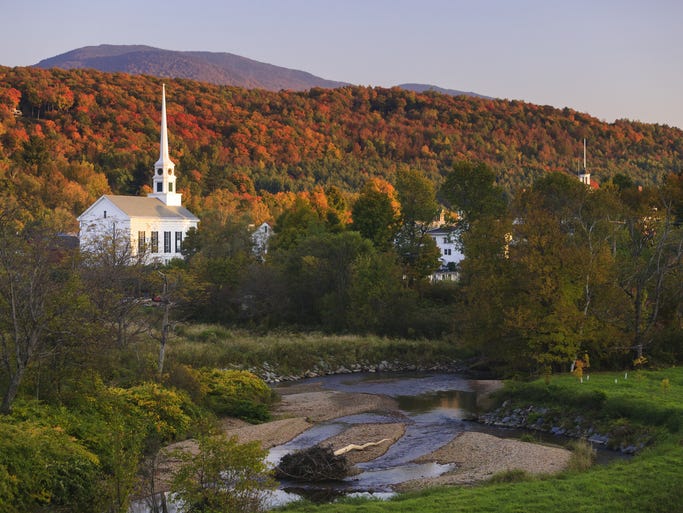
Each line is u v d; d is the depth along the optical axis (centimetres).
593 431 4028
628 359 5678
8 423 2966
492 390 5756
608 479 2772
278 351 6894
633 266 5894
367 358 7256
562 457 3509
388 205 10750
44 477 2661
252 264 9306
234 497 2247
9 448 2661
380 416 4744
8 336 3378
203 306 8844
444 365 7225
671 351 5728
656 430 3719
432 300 9238
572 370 5338
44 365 3456
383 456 3728
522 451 3638
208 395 4759
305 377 6600
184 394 4369
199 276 8638
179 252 11831
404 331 8281
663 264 6278
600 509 2409
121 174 17788
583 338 5303
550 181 9075
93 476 2784
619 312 5703
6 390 3331
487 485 2964
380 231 10538
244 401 4738
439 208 12200
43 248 3516
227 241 10150
